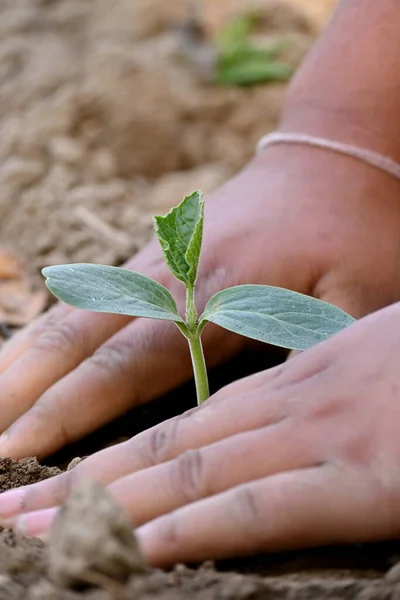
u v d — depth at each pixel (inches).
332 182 31.9
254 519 24.5
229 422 25.7
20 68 61.5
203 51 63.2
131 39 66.5
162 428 26.1
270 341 26.4
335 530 24.6
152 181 54.2
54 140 51.6
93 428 29.6
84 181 49.3
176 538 24.5
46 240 41.0
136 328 30.1
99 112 54.9
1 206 45.1
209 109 58.1
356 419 25.0
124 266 31.7
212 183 50.6
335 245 31.0
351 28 33.0
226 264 30.8
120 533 22.9
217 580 24.1
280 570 25.1
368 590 24.1
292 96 33.8
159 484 25.2
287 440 25.1
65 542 22.8
